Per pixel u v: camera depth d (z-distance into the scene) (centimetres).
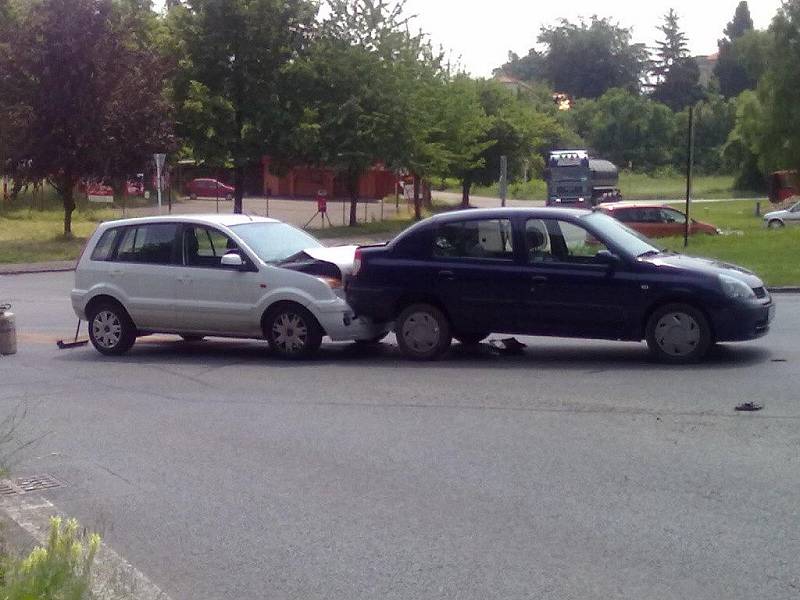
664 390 1088
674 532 668
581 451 869
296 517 729
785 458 827
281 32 4541
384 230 4709
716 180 9325
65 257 3488
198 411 1095
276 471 848
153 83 3897
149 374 1333
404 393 1138
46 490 817
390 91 4684
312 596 588
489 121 5688
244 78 4469
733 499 731
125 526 723
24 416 995
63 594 441
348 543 671
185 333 1468
